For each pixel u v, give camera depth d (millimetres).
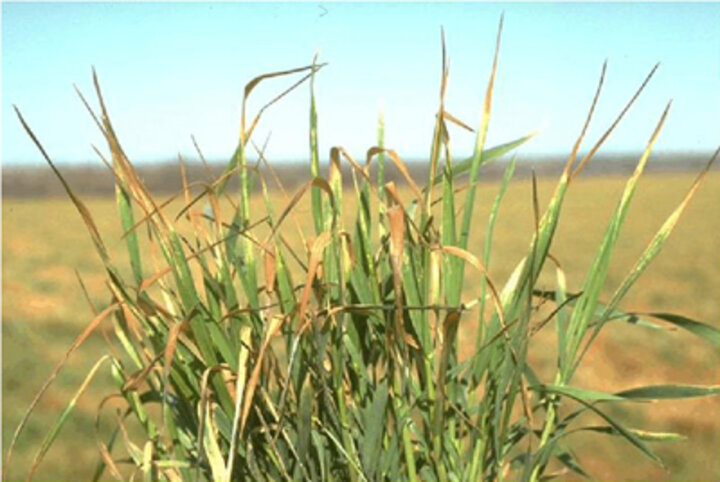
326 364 1268
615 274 10805
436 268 1246
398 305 1101
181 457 1290
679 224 16766
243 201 1237
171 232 1166
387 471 1251
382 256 1304
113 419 4277
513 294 1337
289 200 1152
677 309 8625
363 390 1263
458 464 1231
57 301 8164
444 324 1107
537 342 5926
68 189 1176
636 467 3682
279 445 1238
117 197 1232
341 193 1260
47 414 4375
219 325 1188
